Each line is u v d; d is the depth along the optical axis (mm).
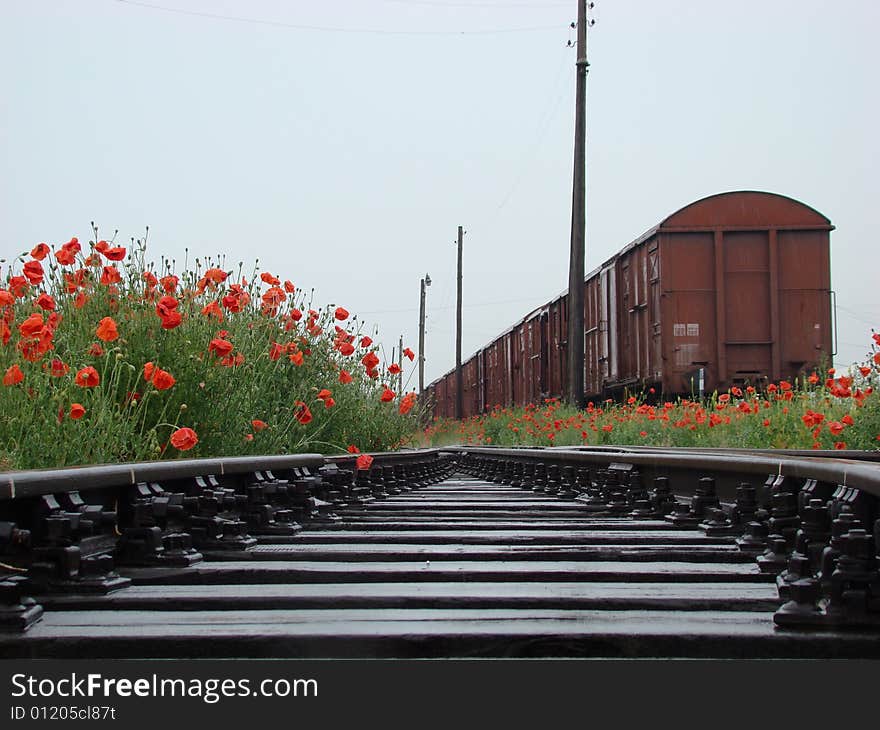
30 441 5672
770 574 4445
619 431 16938
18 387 5781
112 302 7844
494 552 5121
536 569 4609
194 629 3414
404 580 4512
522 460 12414
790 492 4969
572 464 10562
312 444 11648
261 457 6355
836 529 3551
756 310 21438
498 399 40219
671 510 7414
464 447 21828
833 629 3330
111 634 3340
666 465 7406
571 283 23312
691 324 21359
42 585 3818
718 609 3799
